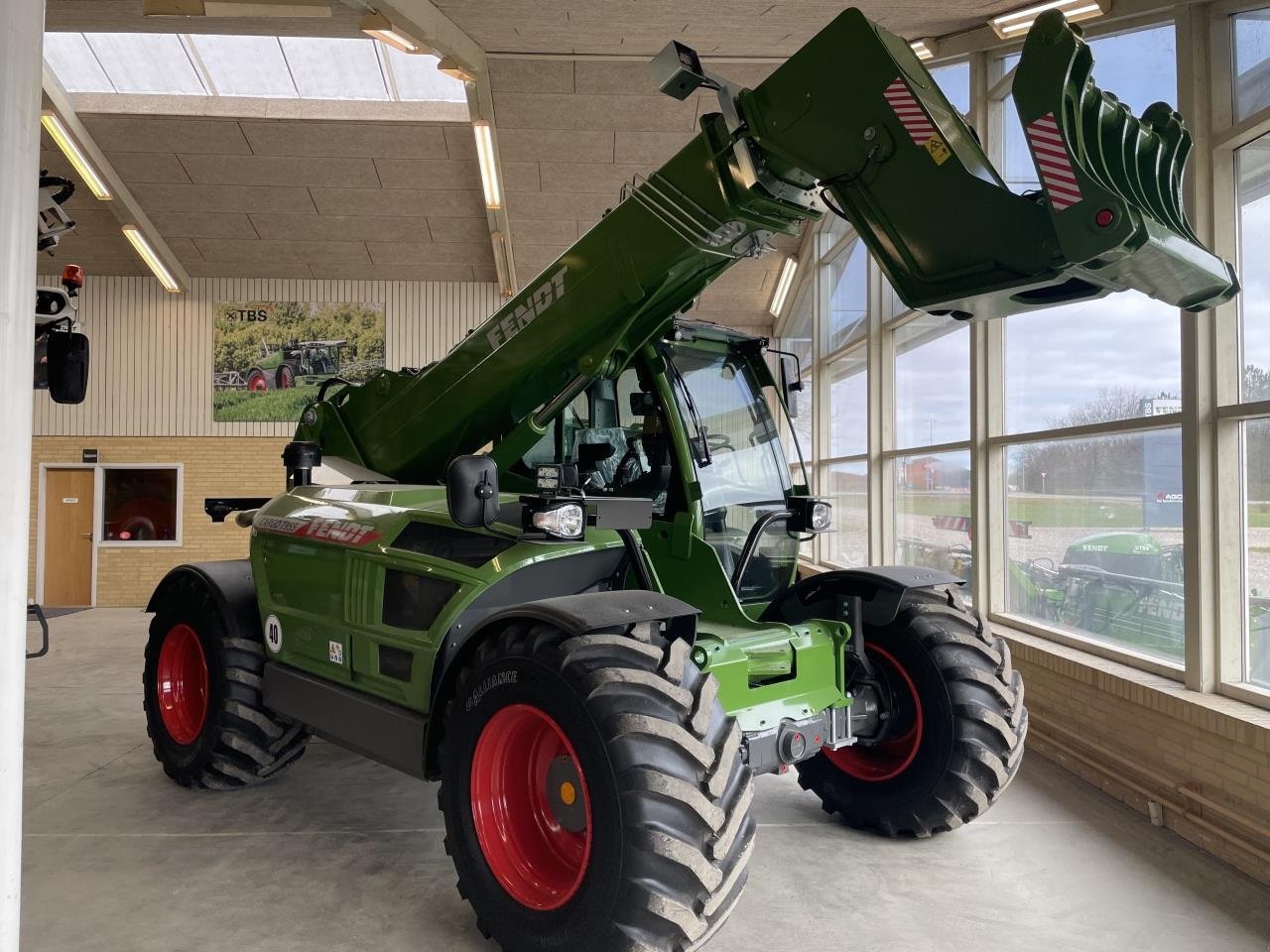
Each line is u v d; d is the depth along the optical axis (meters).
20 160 1.77
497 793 2.54
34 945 2.56
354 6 6.09
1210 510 3.61
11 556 1.76
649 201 2.96
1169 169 2.39
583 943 2.17
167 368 11.72
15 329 1.76
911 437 7.51
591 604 2.40
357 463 3.97
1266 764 3.04
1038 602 5.20
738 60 6.71
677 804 2.13
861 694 3.30
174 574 4.08
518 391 3.43
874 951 2.55
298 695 3.41
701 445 3.33
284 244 11.02
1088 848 3.31
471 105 7.92
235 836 3.44
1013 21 5.07
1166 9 4.03
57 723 5.33
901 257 2.46
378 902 2.86
